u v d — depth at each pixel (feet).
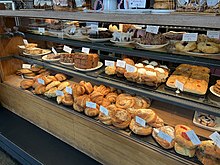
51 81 6.24
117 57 5.75
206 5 3.22
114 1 4.27
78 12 4.27
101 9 4.49
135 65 4.86
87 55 5.34
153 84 4.38
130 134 4.41
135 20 3.50
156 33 4.30
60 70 5.70
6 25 6.86
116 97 5.26
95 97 5.17
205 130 4.26
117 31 4.93
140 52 4.23
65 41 5.49
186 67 4.98
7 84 7.02
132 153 4.39
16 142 5.96
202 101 3.79
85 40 5.22
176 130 4.06
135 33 4.75
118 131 4.52
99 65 5.63
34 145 5.82
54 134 6.17
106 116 4.77
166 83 4.40
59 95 5.74
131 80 4.65
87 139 5.22
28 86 6.54
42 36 6.07
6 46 7.10
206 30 3.97
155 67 4.85
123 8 4.28
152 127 4.37
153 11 3.64
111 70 5.02
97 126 4.80
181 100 3.90
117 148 4.63
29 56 6.76
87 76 5.13
